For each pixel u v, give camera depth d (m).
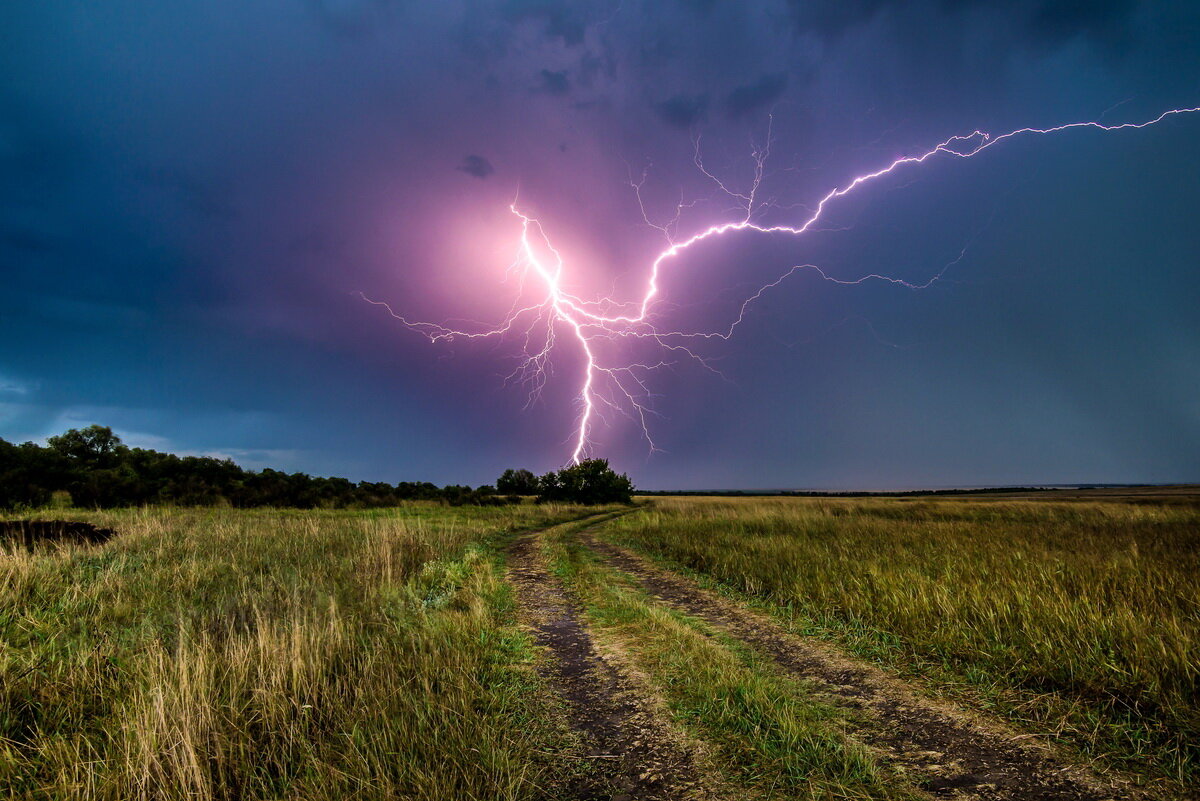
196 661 4.12
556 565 10.73
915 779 3.17
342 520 17.00
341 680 4.27
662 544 13.22
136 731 3.27
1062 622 5.08
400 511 24.06
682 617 6.91
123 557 8.48
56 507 18.44
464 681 4.34
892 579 7.18
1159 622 4.93
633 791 3.13
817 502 36.75
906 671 4.89
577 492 38.34
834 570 8.26
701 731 3.80
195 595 6.86
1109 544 10.29
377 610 6.35
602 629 6.39
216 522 14.47
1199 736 3.39
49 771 3.21
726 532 14.52
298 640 4.48
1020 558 8.18
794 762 3.36
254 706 3.87
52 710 3.93
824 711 4.10
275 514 19.89
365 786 2.97
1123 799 2.92
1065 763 3.30
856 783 3.13
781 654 5.46
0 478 17.05
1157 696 3.79
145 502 20.59
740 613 7.08
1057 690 4.20
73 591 6.55
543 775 3.30
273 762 3.37
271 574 8.01
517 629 6.35
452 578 8.70
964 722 3.88
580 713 4.18
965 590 6.39
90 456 29.58
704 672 4.75
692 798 3.04
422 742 3.39
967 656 4.94
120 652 4.79
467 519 20.84
